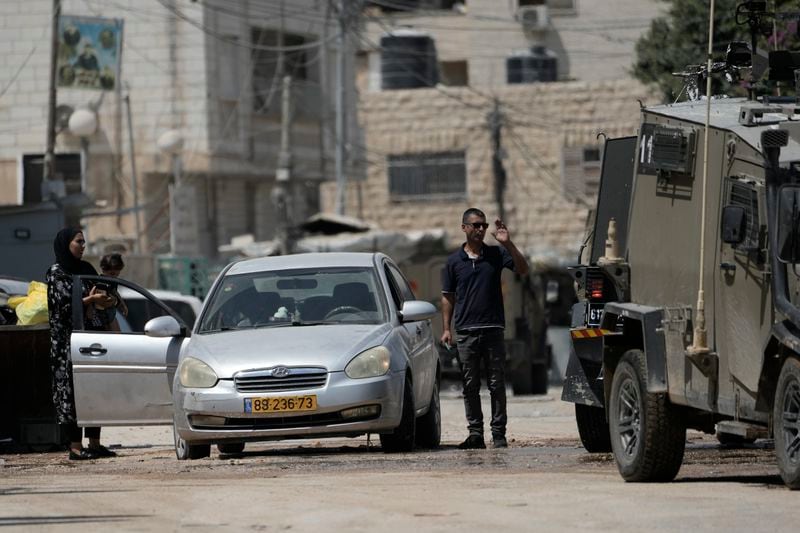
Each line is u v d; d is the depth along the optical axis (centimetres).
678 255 3278
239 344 4088
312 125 12600
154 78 11350
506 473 3512
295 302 4316
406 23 17688
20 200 11038
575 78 17312
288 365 3969
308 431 3953
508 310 8900
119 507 2912
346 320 4259
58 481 3588
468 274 4444
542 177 16262
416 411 4272
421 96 16388
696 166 3225
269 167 11969
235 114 11569
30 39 11231
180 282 9831
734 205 3059
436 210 16375
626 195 4009
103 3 11338
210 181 11969
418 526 2541
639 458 3209
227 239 12062
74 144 11206
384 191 16438
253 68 11856
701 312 3081
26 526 2662
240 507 2858
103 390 4366
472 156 16325
